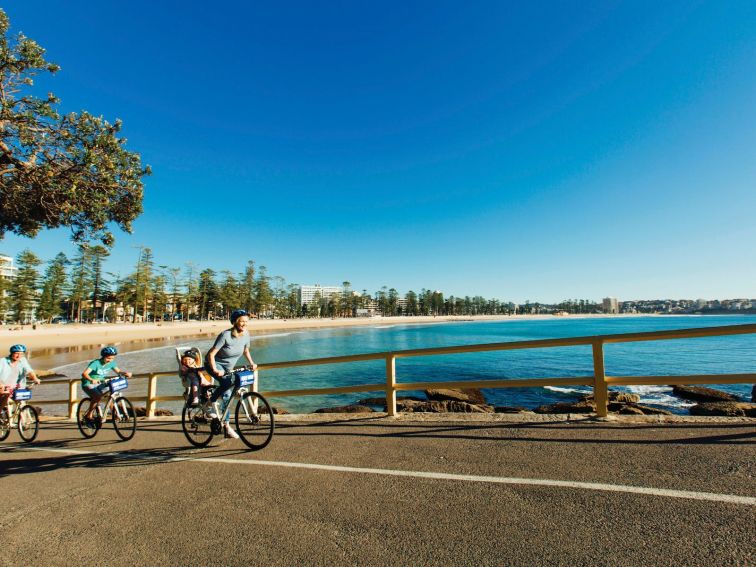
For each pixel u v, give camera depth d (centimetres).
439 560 230
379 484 344
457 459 387
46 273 7581
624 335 457
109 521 314
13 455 557
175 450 518
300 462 418
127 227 1285
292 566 235
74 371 2670
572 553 226
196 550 261
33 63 1034
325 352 4447
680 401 1408
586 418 474
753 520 242
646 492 288
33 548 279
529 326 12056
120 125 1175
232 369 504
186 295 9975
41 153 1100
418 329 10169
